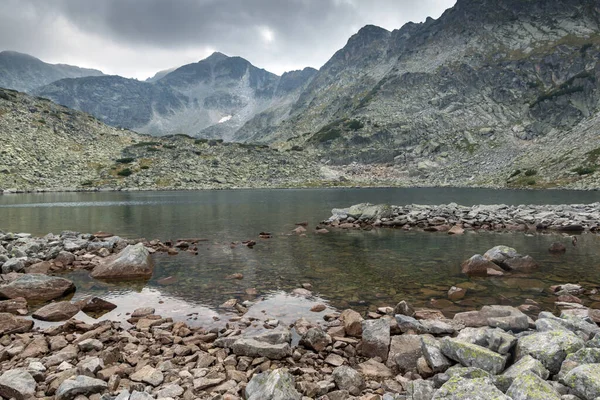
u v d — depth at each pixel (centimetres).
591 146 14400
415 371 926
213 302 1552
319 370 941
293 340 1136
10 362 970
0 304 1476
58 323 1333
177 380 845
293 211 5878
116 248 2694
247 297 1620
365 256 2497
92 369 868
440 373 829
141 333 1186
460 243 2966
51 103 19650
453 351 877
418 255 2516
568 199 7719
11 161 13412
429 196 9562
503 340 884
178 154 17800
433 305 1495
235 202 7906
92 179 14225
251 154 19788
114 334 1170
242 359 978
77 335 1166
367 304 1516
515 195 9394
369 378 906
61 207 6650
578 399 659
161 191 13162
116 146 18012
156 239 3192
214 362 974
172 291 1722
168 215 5291
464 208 4772
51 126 17138
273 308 1467
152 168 15850
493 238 3195
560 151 15600
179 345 1069
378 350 1024
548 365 803
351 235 3444
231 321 1323
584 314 1256
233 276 1972
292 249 2759
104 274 1975
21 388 783
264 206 6850
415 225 3972
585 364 714
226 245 2941
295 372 914
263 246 2891
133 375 873
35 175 13325
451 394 672
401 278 1923
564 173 13250
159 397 763
